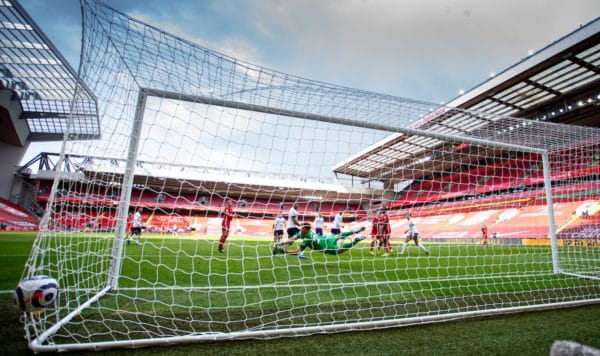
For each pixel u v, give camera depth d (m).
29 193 25.08
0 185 24.00
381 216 6.89
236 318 2.22
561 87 13.50
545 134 4.67
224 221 6.75
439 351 1.69
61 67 17.36
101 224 3.11
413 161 5.75
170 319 2.16
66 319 2.00
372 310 2.49
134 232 8.89
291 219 6.66
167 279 3.60
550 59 11.54
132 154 3.02
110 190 3.39
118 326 1.99
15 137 23.84
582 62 11.71
